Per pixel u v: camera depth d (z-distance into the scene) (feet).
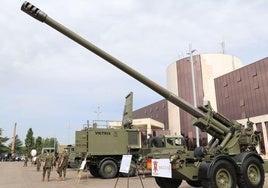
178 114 178.19
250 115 143.64
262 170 34.58
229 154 34.81
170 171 32.17
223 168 31.94
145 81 34.78
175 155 32.63
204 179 31.60
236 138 36.58
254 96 142.72
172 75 180.34
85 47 33.76
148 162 36.29
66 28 33.37
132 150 61.46
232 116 154.92
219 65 168.55
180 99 36.24
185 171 32.65
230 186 31.86
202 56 168.76
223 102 161.07
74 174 71.82
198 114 36.60
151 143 60.64
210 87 165.99
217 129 36.63
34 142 331.57
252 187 33.09
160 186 38.40
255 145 37.47
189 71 169.58
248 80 147.02
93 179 57.31
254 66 144.15
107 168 58.54
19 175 72.43
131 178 57.41
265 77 137.90
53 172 81.92
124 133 61.82
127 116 65.62
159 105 216.33
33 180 58.29
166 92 35.53
